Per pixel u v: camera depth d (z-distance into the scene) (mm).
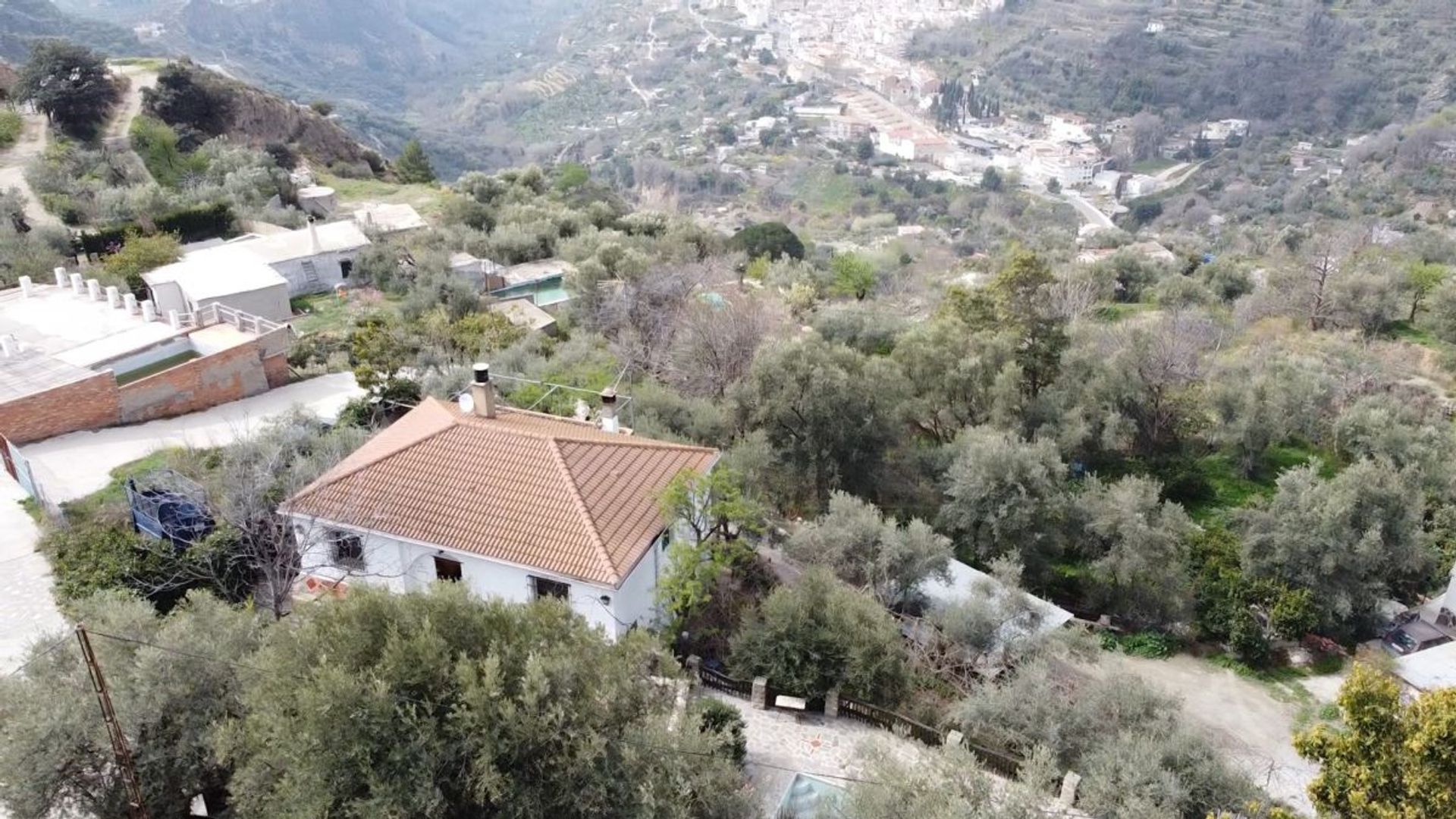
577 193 96875
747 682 22406
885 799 16078
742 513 23688
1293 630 29453
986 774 17391
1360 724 14648
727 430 35188
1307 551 30500
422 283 51250
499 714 14117
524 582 22156
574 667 15055
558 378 34375
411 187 91438
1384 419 40469
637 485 24453
